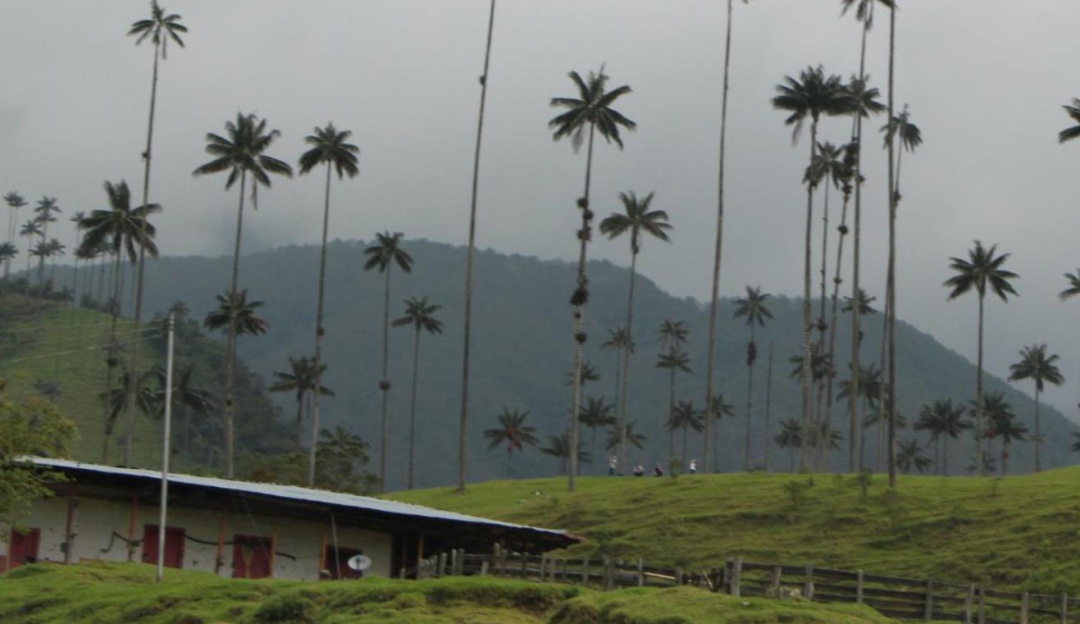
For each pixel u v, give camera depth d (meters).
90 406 199.38
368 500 70.25
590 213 116.44
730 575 41.56
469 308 120.75
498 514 101.69
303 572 62.12
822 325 141.75
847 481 96.75
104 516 59.72
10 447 52.16
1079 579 70.62
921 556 78.75
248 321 122.75
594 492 106.94
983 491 90.25
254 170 119.50
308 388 149.88
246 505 60.44
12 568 57.69
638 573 43.56
